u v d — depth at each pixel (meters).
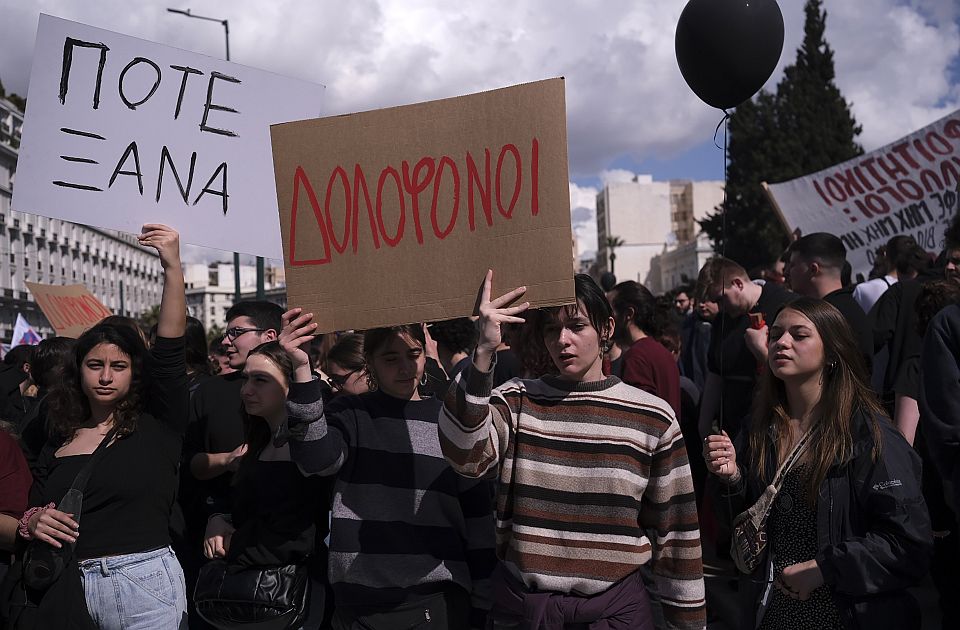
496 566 2.77
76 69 3.13
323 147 2.59
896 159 7.06
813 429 2.57
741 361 4.44
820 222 7.44
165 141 3.21
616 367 4.53
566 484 2.46
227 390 3.82
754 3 2.90
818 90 43.28
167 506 3.10
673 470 2.48
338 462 2.79
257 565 3.00
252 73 3.31
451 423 2.43
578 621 2.41
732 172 44.12
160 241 3.08
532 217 2.39
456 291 2.46
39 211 3.05
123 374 3.04
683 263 82.69
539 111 2.40
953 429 2.73
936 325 2.85
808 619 2.43
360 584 2.77
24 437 3.59
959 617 3.65
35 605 2.90
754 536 2.56
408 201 2.52
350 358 3.90
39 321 63.25
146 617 2.94
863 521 2.40
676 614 2.49
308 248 2.60
